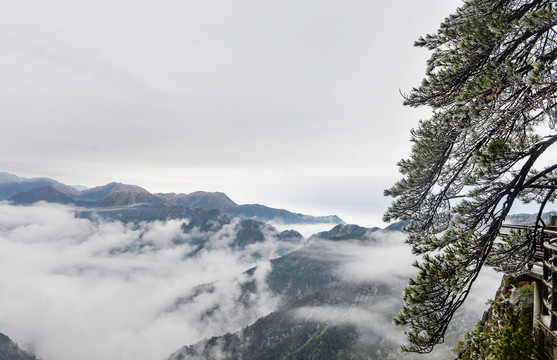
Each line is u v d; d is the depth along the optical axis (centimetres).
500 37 488
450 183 653
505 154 417
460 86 588
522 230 634
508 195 469
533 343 617
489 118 464
